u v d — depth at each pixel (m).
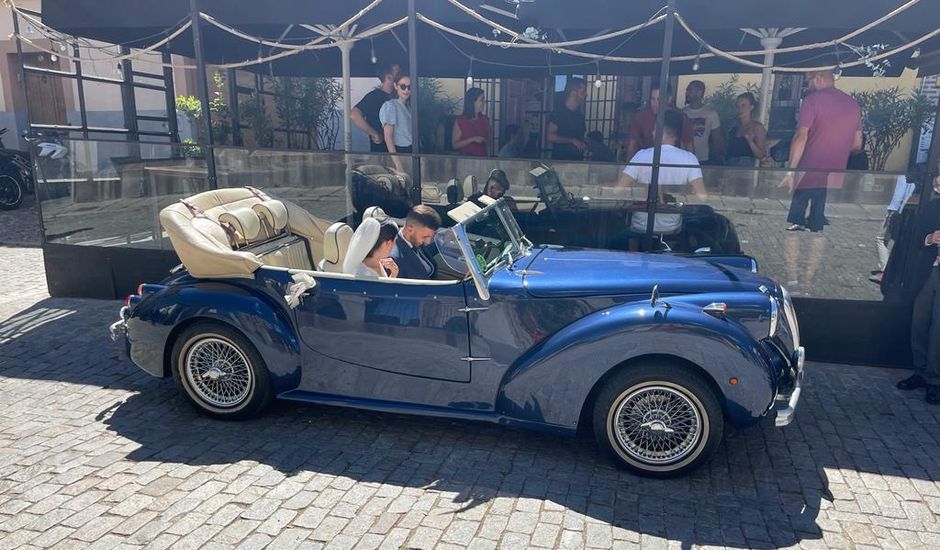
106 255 7.00
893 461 3.93
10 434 4.10
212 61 10.01
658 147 5.54
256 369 4.16
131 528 3.13
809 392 4.91
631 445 3.67
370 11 6.09
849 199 5.28
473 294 3.80
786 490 3.58
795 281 5.54
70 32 7.42
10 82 14.55
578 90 8.69
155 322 4.21
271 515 3.26
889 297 5.32
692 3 5.42
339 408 4.56
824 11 5.23
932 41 7.36
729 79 11.55
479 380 3.89
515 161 6.01
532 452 3.97
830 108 6.16
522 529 3.17
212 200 4.56
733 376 3.39
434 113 11.64
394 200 6.41
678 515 3.32
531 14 6.15
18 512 3.25
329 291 3.97
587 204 5.97
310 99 11.80
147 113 13.42
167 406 4.55
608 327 3.52
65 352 5.55
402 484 3.58
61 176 6.93
